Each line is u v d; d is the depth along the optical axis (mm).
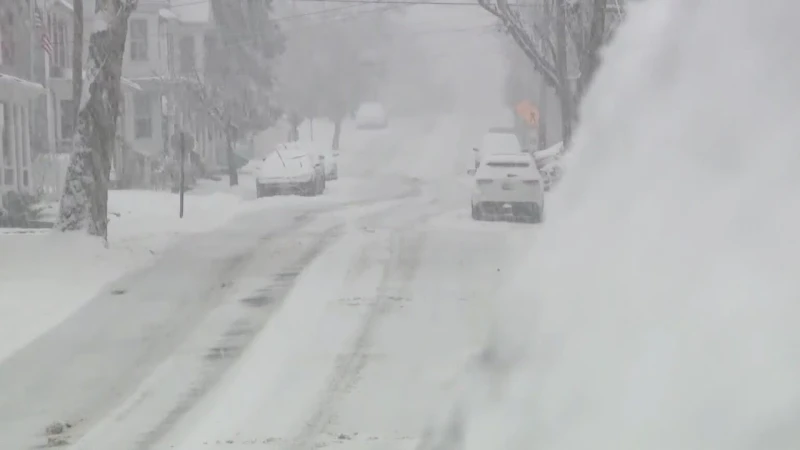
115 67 69875
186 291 55062
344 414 32562
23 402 35156
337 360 39625
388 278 58094
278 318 47781
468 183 174000
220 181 182125
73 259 64375
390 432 30328
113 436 31219
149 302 52094
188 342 43656
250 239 77375
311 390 35688
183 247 72250
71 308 50625
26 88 116375
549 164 120812
